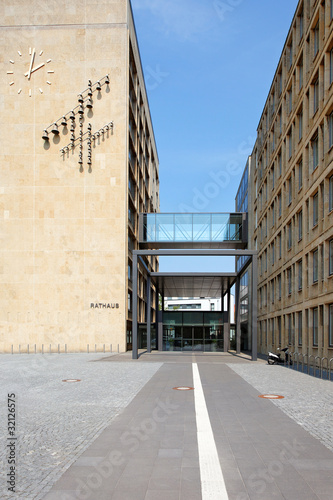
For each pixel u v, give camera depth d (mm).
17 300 36500
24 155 37750
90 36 38531
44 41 38594
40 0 38750
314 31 23672
